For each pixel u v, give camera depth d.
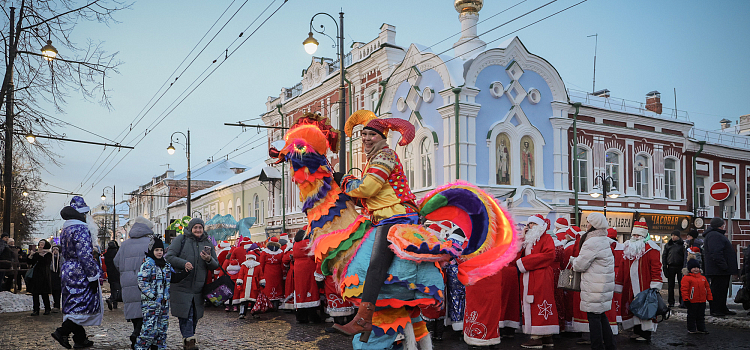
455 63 21.14
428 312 4.70
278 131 35.94
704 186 28.48
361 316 4.16
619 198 24.75
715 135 30.66
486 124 21.16
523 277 8.30
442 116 20.92
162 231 62.88
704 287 9.70
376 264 4.27
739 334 9.64
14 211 39.88
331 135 4.80
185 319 7.95
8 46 15.73
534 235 8.23
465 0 23.81
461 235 5.37
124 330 10.75
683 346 8.52
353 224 4.46
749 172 30.17
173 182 60.72
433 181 21.33
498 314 7.68
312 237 4.57
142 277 7.39
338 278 4.50
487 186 20.69
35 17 15.80
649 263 8.77
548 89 23.02
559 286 7.63
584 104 23.70
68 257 8.26
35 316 13.77
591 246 7.15
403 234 4.27
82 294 8.25
